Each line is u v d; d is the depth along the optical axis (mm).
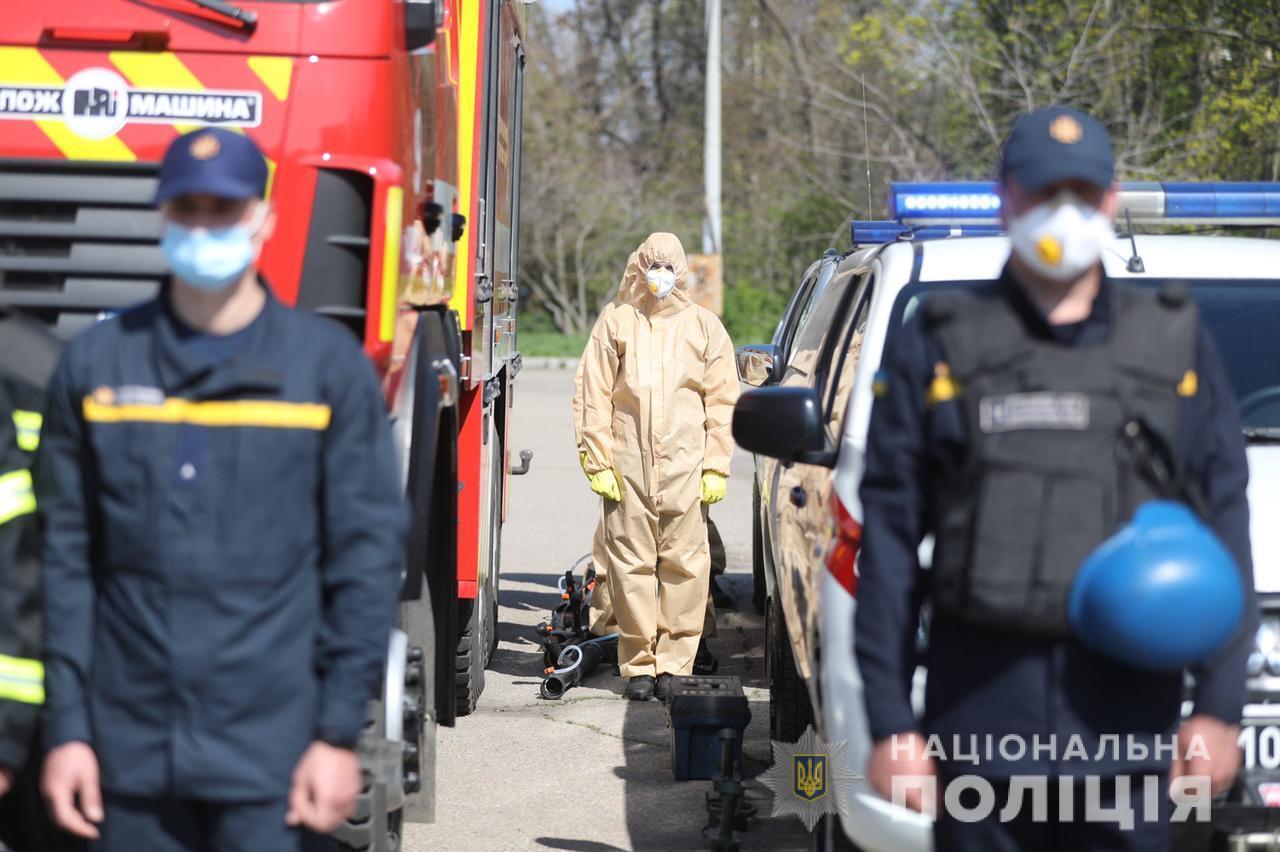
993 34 20875
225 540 2910
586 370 7359
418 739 4117
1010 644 2863
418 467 4145
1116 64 19609
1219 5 17000
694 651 7398
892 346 3064
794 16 34438
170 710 2924
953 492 2889
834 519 4391
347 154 3928
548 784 6125
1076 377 2842
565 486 15375
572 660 7660
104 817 2994
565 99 42375
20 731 3129
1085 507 2816
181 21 3957
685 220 42625
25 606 3148
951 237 5699
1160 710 2895
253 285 2998
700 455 7289
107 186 3930
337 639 2979
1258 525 4184
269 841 2955
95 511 2992
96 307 3904
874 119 24422
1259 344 5094
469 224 6359
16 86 3967
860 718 4062
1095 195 2854
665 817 5727
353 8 3957
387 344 3834
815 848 4512
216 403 2930
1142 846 2914
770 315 35281
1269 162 17531
